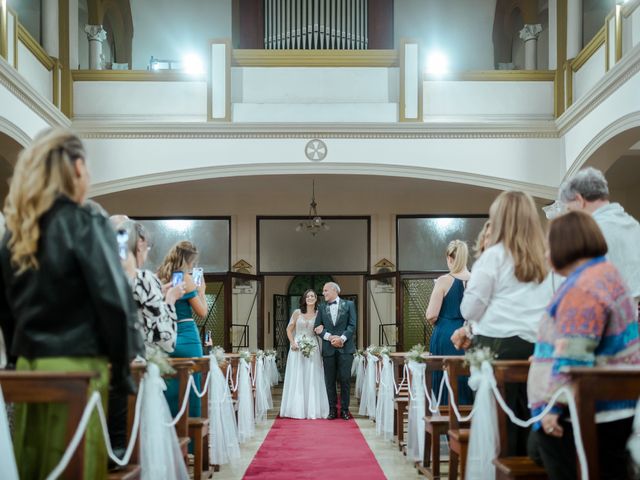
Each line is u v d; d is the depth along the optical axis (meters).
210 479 4.97
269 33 11.73
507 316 3.32
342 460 5.79
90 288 2.26
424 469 5.00
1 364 2.74
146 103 10.85
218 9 14.40
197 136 10.70
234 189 13.20
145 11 14.33
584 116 9.64
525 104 10.98
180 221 13.65
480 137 10.78
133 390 2.41
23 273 2.31
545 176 10.77
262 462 5.71
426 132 10.75
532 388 2.66
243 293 13.24
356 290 19.23
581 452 2.28
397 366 6.71
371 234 13.59
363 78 10.93
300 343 9.30
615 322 2.47
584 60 10.16
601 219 3.26
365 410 9.63
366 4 11.73
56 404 2.28
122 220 3.95
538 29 12.21
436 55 14.27
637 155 11.07
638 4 8.09
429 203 13.56
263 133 10.70
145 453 3.22
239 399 6.86
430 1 14.35
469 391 4.78
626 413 2.44
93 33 11.90
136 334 2.38
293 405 9.35
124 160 10.66
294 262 13.70
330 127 10.70
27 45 9.30
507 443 3.12
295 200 13.62
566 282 2.58
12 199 2.33
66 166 2.36
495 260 3.35
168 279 5.00
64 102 10.66
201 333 12.41
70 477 2.21
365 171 10.71
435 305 5.25
